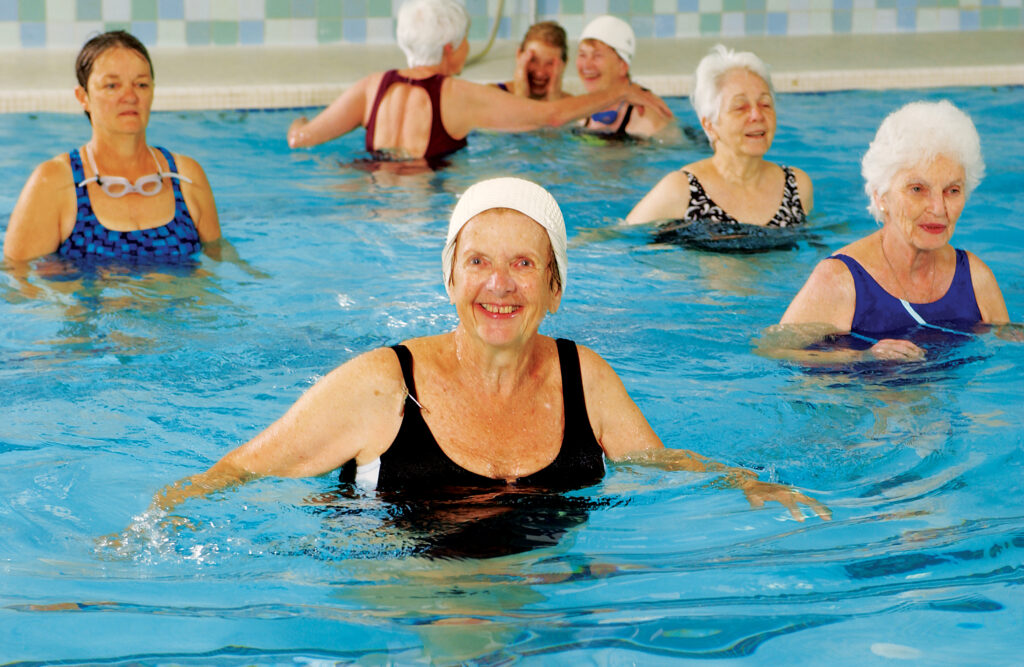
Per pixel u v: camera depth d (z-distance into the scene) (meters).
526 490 2.38
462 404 2.39
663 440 2.79
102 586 2.10
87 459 2.67
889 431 2.82
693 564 2.17
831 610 2.01
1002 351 3.30
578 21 9.84
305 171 5.81
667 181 4.71
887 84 8.13
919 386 3.09
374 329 3.61
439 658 1.87
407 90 6.12
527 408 2.42
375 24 9.62
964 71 8.20
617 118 6.67
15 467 2.62
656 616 1.99
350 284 4.05
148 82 4.20
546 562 2.17
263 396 3.07
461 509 2.33
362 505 2.35
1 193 5.16
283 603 2.04
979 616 1.98
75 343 3.43
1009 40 9.66
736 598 2.05
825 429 2.85
